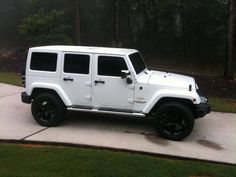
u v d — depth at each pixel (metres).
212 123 9.24
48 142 7.28
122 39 27.34
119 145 7.27
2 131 7.96
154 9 26.31
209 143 7.68
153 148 7.19
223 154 7.05
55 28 19.59
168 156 6.78
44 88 8.36
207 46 26.38
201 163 6.52
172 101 7.81
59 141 7.35
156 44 28.20
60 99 8.35
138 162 6.33
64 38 19.47
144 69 8.85
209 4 24.03
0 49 25.89
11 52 22.08
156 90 7.77
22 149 6.82
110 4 26.72
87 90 8.13
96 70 8.03
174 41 27.95
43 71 8.33
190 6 23.33
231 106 11.16
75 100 8.24
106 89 8.02
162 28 28.05
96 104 8.15
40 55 8.34
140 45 28.59
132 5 27.05
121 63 7.91
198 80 15.18
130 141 7.57
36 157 6.41
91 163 6.20
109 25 27.28
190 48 26.95
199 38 26.39
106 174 5.79
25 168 5.94
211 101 11.83
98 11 27.30
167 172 5.98
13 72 17.17
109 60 7.96
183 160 6.67
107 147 7.07
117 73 7.94
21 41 27.59
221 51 26.00
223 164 6.57
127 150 6.97
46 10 25.61
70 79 8.17
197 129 8.66
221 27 25.45
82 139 7.57
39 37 19.17
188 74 17.55
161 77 8.19
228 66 15.50
